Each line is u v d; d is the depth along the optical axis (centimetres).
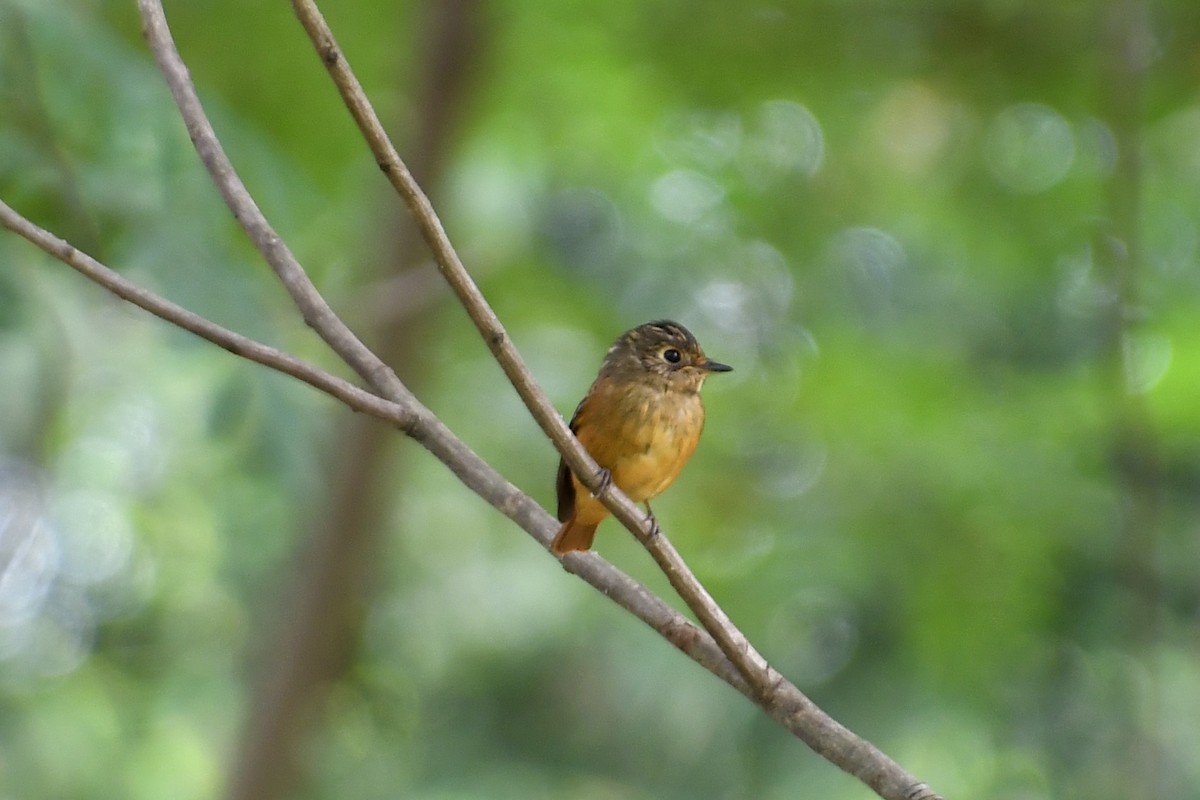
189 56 1299
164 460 1358
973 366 1489
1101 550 1323
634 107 1425
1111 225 1316
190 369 1055
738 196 1487
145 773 1692
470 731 1730
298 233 1114
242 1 1285
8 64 952
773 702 547
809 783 1435
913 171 1474
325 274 1352
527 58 1386
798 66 1392
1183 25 1334
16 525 1064
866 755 538
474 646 1700
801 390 1469
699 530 1427
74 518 1536
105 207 934
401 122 1324
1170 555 1302
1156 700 1112
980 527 1302
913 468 1359
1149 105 1366
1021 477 1327
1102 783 1294
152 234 925
